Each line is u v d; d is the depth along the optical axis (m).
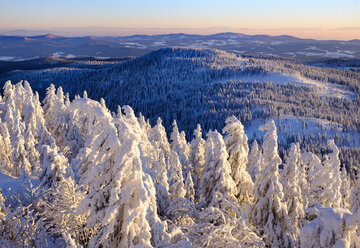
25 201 15.05
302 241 9.95
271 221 18.45
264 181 18.67
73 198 12.41
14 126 30.11
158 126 44.44
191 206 17.84
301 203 22.19
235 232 14.28
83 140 37.69
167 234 10.38
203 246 13.03
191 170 37.28
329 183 27.58
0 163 27.78
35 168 23.22
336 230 9.45
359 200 28.73
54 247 12.87
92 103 8.30
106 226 8.52
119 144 7.85
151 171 18.12
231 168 20.08
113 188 7.95
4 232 11.54
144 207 8.30
